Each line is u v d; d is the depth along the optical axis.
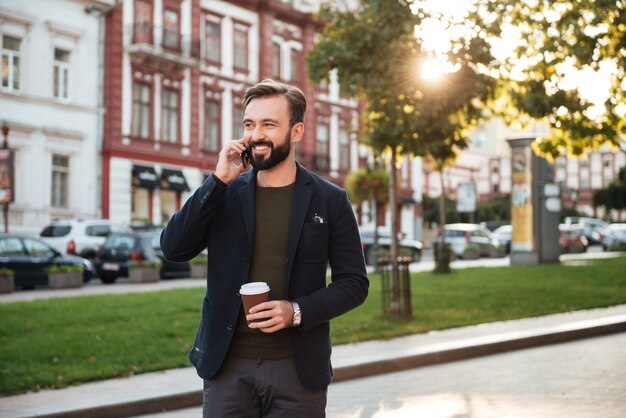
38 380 8.03
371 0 12.73
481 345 10.62
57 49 32.22
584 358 9.93
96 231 26.19
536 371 9.08
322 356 3.29
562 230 43.81
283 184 3.33
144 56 35.12
